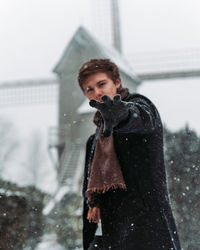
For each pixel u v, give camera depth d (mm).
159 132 1618
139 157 1593
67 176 23547
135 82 28641
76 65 27344
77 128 25203
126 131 1417
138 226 1525
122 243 1529
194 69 29938
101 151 1617
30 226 6633
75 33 26781
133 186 1577
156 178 1576
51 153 27031
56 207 12250
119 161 1624
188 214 5781
